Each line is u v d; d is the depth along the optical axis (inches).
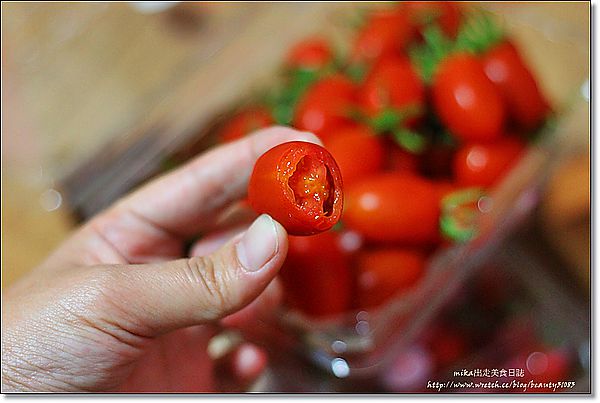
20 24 15.8
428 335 12.6
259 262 8.6
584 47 13.7
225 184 11.1
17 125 14.8
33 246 14.0
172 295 8.8
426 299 11.4
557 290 13.2
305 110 12.6
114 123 14.6
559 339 12.9
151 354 10.9
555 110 13.6
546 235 13.4
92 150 14.3
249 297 8.8
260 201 8.3
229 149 10.8
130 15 15.7
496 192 11.9
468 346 12.8
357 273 11.4
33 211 14.2
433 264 11.5
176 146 14.0
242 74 14.5
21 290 9.7
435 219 11.4
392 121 12.0
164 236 11.5
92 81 15.2
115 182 13.9
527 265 13.2
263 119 13.3
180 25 15.5
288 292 11.4
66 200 14.0
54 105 15.0
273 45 14.8
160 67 15.1
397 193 11.2
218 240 11.5
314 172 8.3
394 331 11.1
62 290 9.4
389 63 12.8
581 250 13.2
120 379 9.8
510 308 13.1
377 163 11.8
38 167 14.3
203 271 8.8
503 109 12.2
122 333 9.2
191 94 14.6
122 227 11.3
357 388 12.1
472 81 12.0
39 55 15.5
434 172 12.6
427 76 12.6
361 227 11.2
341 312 11.3
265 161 8.2
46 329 9.3
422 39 13.3
